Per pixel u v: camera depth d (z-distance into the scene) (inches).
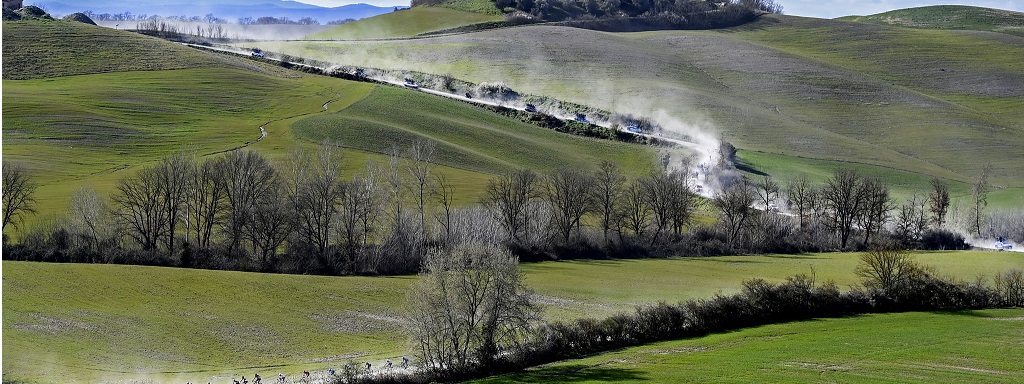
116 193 6043.3
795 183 7829.7
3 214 5177.2
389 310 3988.7
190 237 5285.4
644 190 6461.6
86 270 4320.9
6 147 7529.5
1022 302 4261.8
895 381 2965.1
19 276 4106.8
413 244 5036.9
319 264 4726.9
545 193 6309.1
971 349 3405.5
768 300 4005.9
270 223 4977.9
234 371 3169.3
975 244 6471.5
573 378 3048.7
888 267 4340.6
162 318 3713.1
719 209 6830.7
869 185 6850.4
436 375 3102.9
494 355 3245.6
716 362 3238.2
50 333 3432.6
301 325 3730.3
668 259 5482.3
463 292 3238.2
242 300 4035.4
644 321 3695.9
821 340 3572.8
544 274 4815.5
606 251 5546.3
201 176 5639.8
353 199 5319.9
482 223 5447.8
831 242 6122.1
